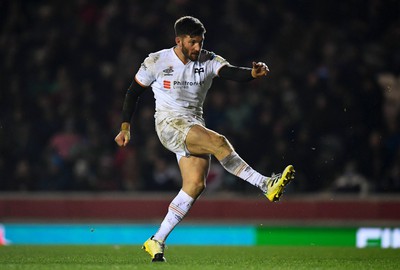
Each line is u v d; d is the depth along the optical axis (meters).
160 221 45.03
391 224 43.88
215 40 56.22
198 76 22.53
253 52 55.41
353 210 44.38
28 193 48.91
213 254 28.41
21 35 58.56
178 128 22.28
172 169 49.22
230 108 52.16
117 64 55.31
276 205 44.62
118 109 53.28
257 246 35.59
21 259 24.83
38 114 53.62
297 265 22.23
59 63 56.16
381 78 53.03
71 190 49.75
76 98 53.53
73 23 58.41
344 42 55.91
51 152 50.94
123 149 50.53
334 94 51.12
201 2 56.97
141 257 25.75
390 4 56.84
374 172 48.53
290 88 52.34
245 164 22.11
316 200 44.56
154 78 22.78
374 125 50.66
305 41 54.72
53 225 42.03
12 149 52.00
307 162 48.50
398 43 55.81
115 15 56.84
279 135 49.69
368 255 28.06
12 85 55.50
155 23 56.28
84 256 26.38
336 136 49.72
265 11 57.06
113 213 45.53
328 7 57.44
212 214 44.78
